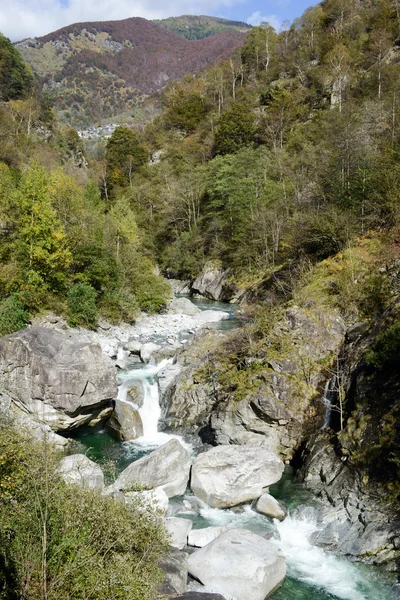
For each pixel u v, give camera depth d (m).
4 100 86.75
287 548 11.75
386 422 13.21
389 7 80.12
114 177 84.06
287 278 33.06
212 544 10.95
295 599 9.98
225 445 15.68
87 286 33.34
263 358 18.50
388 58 70.25
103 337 31.27
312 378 17.53
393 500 11.77
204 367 20.25
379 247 24.62
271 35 105.38
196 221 64.50
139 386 20.67
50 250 30.78
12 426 11.74
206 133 89.19
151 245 65.25
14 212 31.00
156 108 156.38
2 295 28.34
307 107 75.06
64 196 34.97
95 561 7.62
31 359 16.77
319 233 30.64
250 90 94.31
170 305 44.06
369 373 15.28
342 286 21.48
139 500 10.30
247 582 9.77
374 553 11.02
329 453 14.51
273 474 14.47
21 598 6.67
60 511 8.24
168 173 77.06
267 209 48.22
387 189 28.19
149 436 18.47
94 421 18.50
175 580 9.49
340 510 12.62
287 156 59.69
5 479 8.84
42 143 82.00
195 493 14.12
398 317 16.58
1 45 92.81
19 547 7.37
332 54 76.88
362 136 38.38
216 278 53.72
